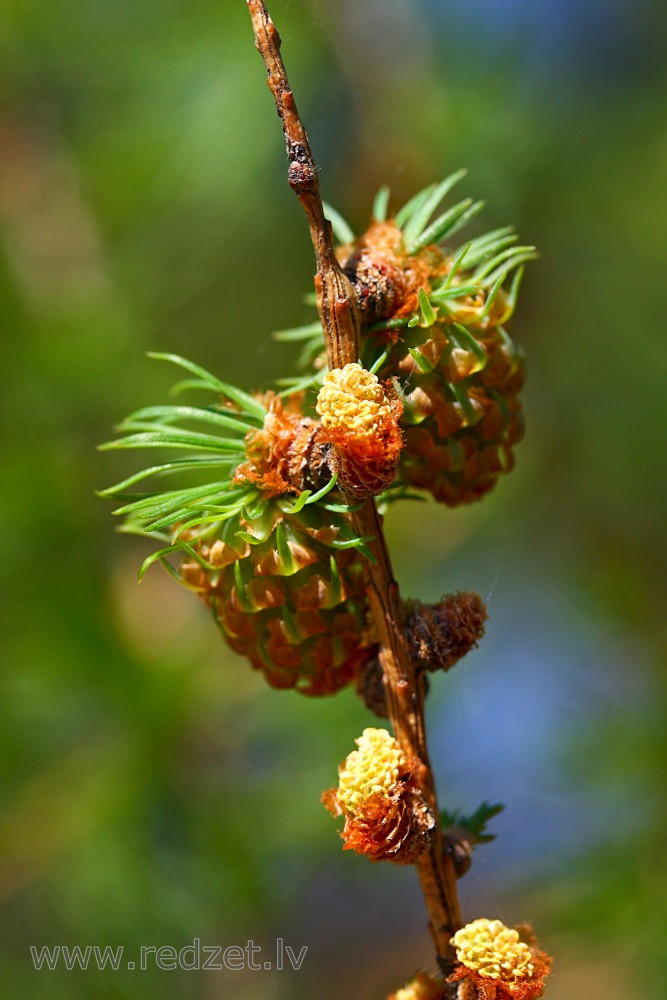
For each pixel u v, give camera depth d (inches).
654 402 21.8
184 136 18.7
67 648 17.0
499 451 11.3
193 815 17.5
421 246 11.1
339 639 11.0
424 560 22.2
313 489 10.8
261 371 22.9
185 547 10.7
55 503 17.7
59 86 19.8
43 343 18.5
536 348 22.4
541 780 18.7
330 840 18.7
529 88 19.7
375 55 19.3
